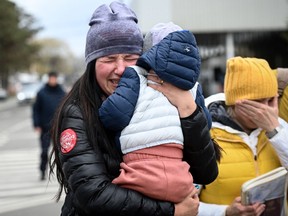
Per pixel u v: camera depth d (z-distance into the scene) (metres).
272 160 2.92
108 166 2.15
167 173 2.09
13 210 7.28
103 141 2.16
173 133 2.12
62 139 2.16
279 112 3.12
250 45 14.19
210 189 2.88
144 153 2.11
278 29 13.46
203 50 14.20
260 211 2.68
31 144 17.09
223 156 2.85
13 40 49.25
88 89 2.28
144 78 2.20
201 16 13.37
